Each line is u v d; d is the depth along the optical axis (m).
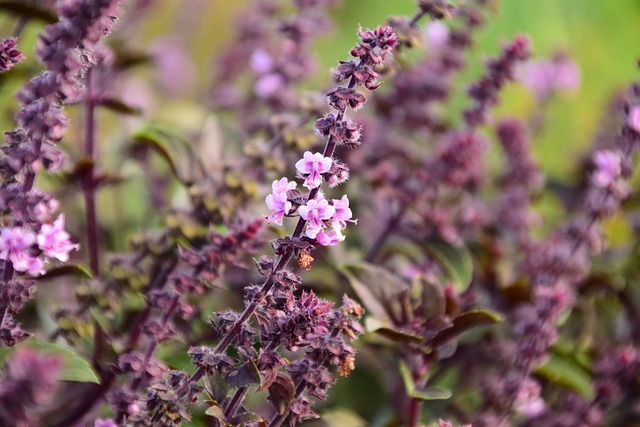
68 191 0.71
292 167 0.71
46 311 0.68
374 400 0.73
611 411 0.74
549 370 0.69
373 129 0.76
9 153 0.54
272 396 0.56
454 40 0.76
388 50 0.55
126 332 0.67
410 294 0.64
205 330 0.66
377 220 0.76
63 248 0.55
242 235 0.59
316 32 0.75
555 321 0.68
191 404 0.55
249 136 0.77
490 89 0.71
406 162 0.75
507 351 0.70
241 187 0.65
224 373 0.55
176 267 0.64
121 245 0.77
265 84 0.75
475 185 0.75
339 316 0.55
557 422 0.71
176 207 0.67
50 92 0.53
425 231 0.72
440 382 0.73
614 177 0.69
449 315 0.64
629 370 0.70
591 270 0.77
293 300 0.55
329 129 0.55
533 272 0.73
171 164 0.67
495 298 0.74
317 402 0.71
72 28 0.53
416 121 0.76
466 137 0.71
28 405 0.49
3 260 0.55
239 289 0.69
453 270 0.71
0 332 0.55
